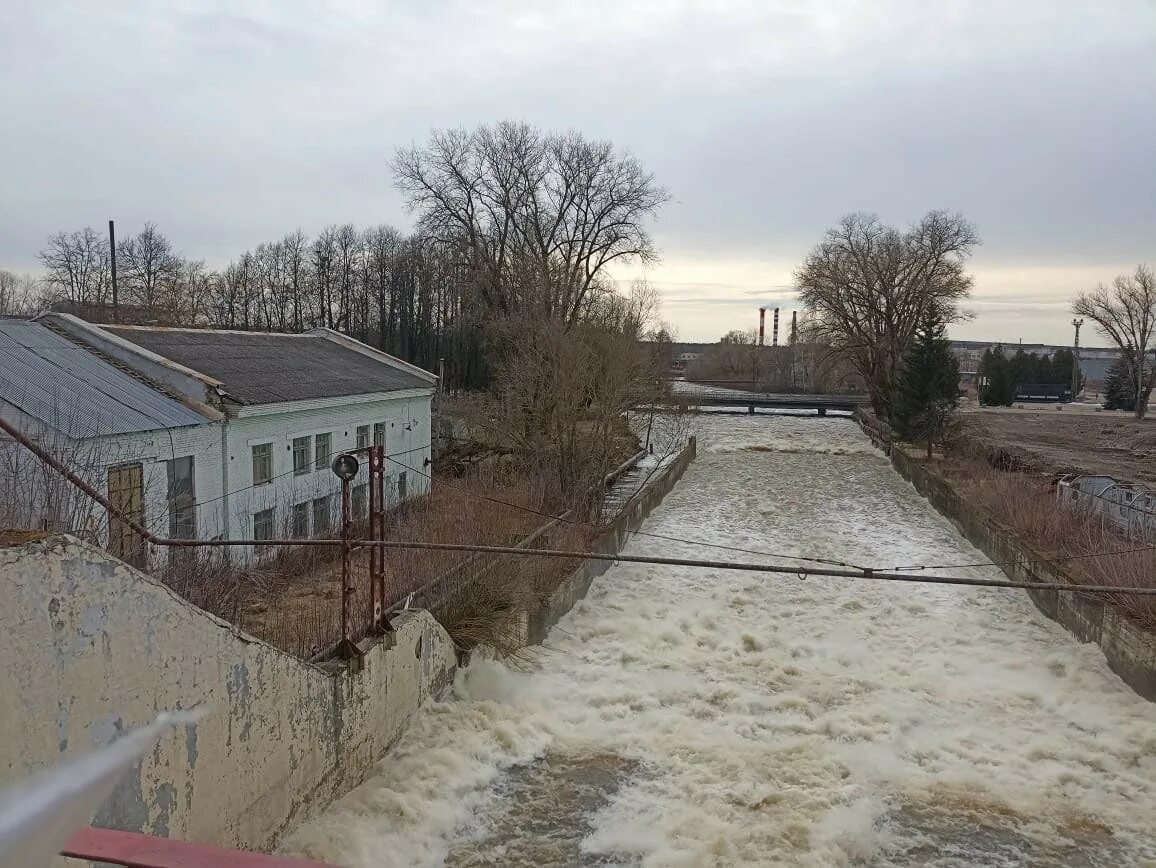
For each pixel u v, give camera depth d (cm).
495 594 1420
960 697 1352
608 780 1074
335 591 1630
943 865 921
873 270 5522
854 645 1594
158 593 643
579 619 1716
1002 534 2120
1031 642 1614
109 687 592
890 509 3066
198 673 696
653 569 2112
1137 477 3250
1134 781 1094
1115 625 1425
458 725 1169
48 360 1761
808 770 1105
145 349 1986
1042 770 1121
